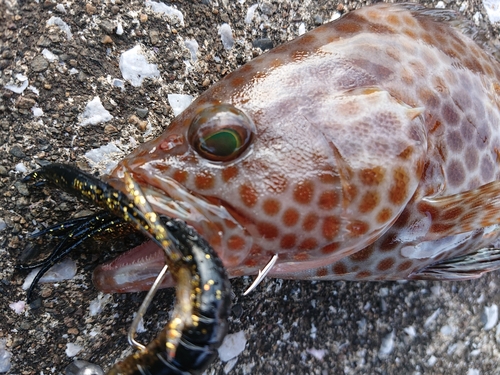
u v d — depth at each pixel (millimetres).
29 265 156
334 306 207
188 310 104
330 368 204
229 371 188
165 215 120
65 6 167
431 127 157
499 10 242
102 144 168
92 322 167
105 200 120
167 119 178
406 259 172
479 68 181
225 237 127
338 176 131
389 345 216
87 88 168
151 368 103
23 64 161
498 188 150
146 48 178
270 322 195
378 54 150
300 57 144
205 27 188
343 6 209
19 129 160
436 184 159
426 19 171
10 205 157
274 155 129
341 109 136
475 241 189
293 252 136
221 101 137
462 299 233
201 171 128
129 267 138
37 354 162
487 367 235
